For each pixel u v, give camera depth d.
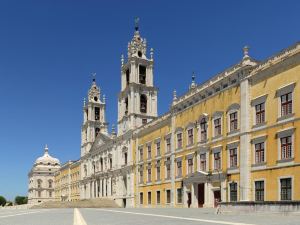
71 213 45.31
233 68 48.41
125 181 89.62
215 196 51.00
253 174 43.62
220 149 50.06
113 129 97.06
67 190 148.38
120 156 90.88
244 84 45.59
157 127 70.88
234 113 47.84
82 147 127.25
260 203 30.06
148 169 74.50
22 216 39.03
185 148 59.09
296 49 38.84
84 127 126.94
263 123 42.56
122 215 37.12
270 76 42.09
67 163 149.88
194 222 24.09
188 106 59.09
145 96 88.62
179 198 60.50
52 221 29.20
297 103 38.03
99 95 126.75
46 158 188.38
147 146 75.38
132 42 90.25
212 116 52.38
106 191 102.31
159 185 68.75
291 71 39.16
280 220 23.31
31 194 184.50
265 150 42.03
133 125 85.06
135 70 88.25
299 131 37.53
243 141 45.03
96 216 36.41
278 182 39.75
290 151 38.75
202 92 54.78
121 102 91.81
